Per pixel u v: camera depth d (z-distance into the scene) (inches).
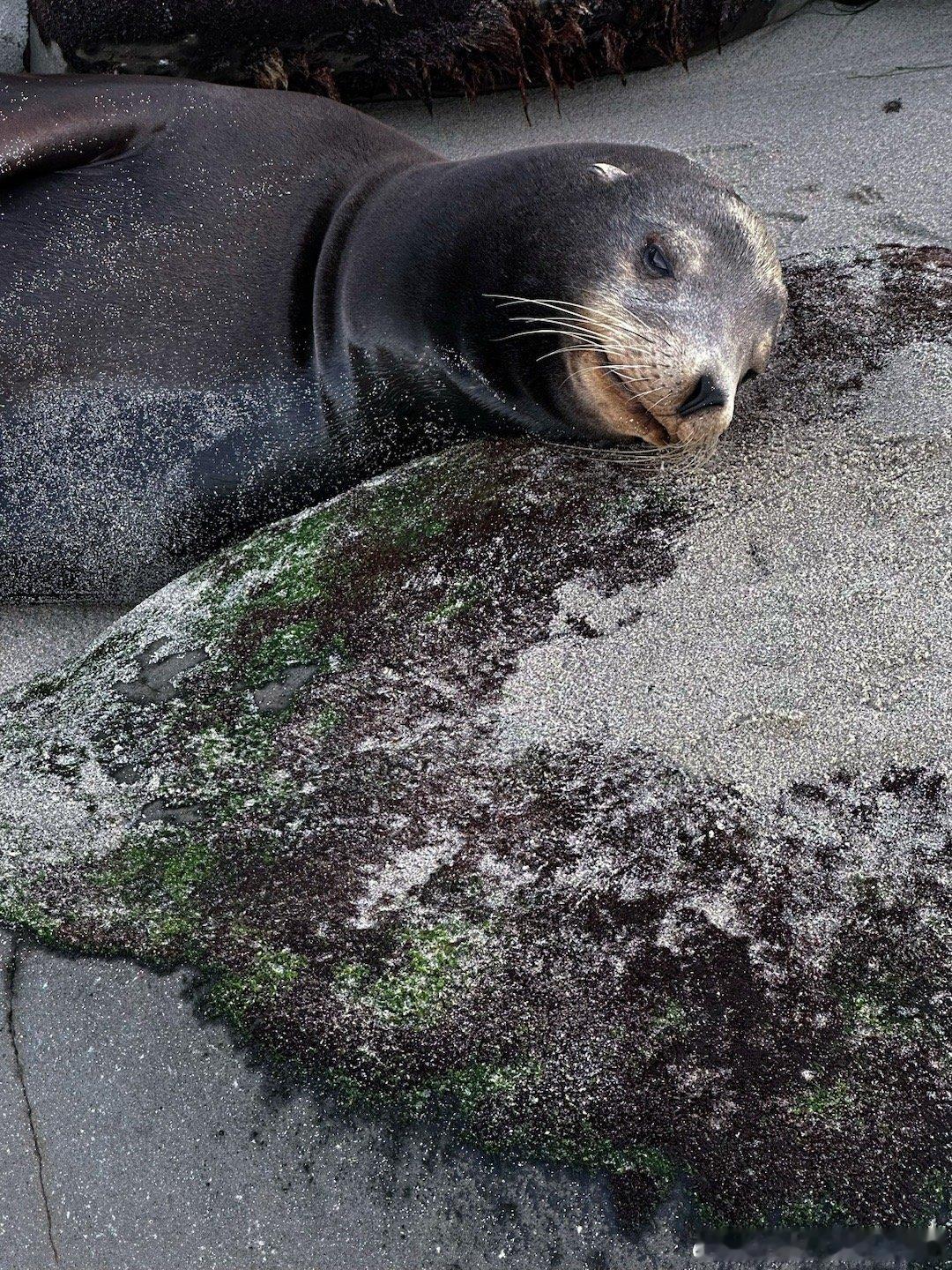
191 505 97.7
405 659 85.4
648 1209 76.4
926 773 81.6
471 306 95.7
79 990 80.4
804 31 122.1
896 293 95.4
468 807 82.4
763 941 79.5
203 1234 77.5
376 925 80.7
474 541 87.7
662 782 82.4
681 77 120.7
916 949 79.1
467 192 97.4
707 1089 77.7
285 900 81.3
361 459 97.8
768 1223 76.0
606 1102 77.7
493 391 96.0
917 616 84.1
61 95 96.3
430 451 98.1
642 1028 78.6
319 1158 77.7
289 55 114.1
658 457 90.4
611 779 82.5
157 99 98.0
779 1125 77.2
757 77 119.6
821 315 95.1
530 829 81.8
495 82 119.2
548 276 94.7
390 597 86.9
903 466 87.3
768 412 91.1
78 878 82.4
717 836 81.2
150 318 95.7
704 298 92.0
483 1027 79.0
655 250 93.7
